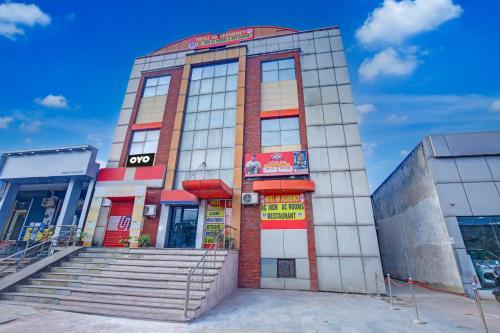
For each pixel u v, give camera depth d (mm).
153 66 18281
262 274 11445
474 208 10383
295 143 13828
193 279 8133
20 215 17188
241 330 5578
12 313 6605
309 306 7895
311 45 15867
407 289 11914
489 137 11172
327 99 14227
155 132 16062
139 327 5672
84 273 9133
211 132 15078
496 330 5613
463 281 9664
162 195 13430
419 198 12875
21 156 15297
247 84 15812
